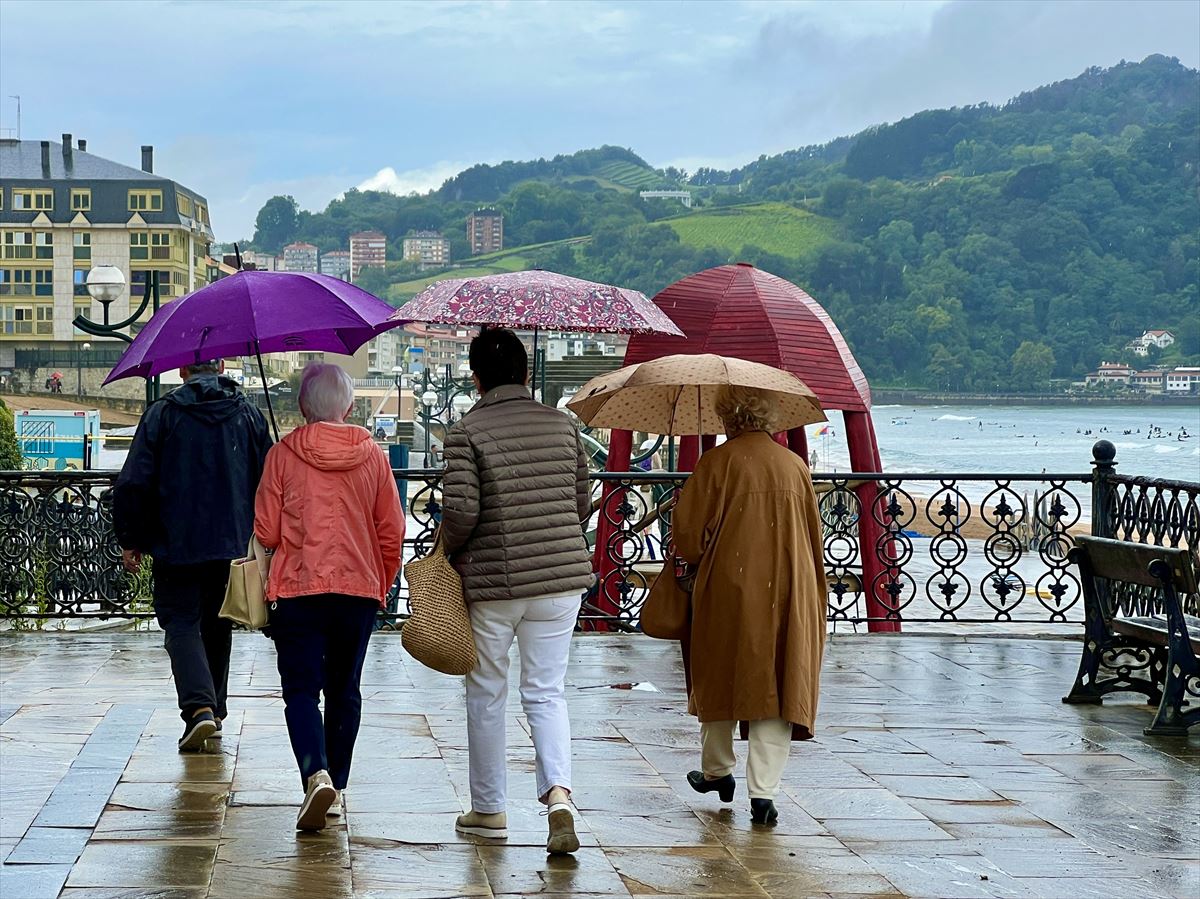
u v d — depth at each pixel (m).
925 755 8.11
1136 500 11.78
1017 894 5.55
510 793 7.04
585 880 5.59
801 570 6.43
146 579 14.27
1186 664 8.73
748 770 6.52
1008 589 13.28
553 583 5.96
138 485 7.24
